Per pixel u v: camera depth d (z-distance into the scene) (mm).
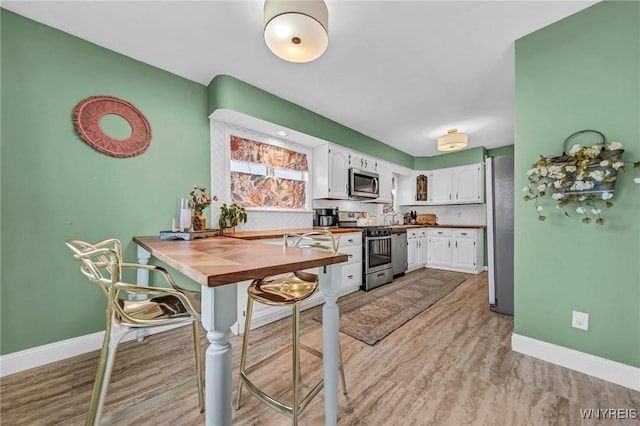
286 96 2680
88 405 1303
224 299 787
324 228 3395
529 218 1757
